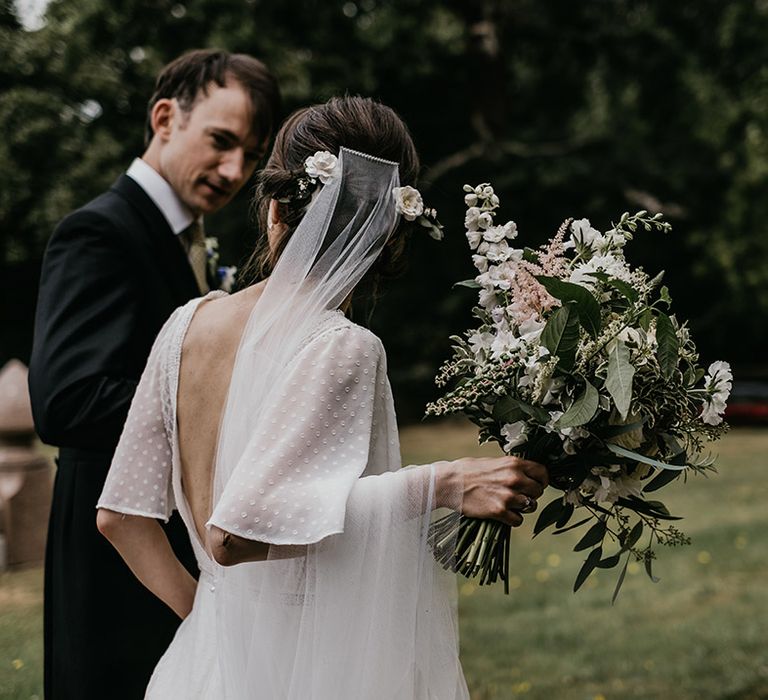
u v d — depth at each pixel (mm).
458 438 14703
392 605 1559
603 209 18578
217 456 1668
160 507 1790
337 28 16328
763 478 10406
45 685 2395
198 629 1764
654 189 18719
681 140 18875
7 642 4578
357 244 1649
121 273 2420
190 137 2586
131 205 2529
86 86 13492
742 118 17734
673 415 1748
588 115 19203
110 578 2293
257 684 1613
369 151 1716
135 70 13977
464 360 1796
